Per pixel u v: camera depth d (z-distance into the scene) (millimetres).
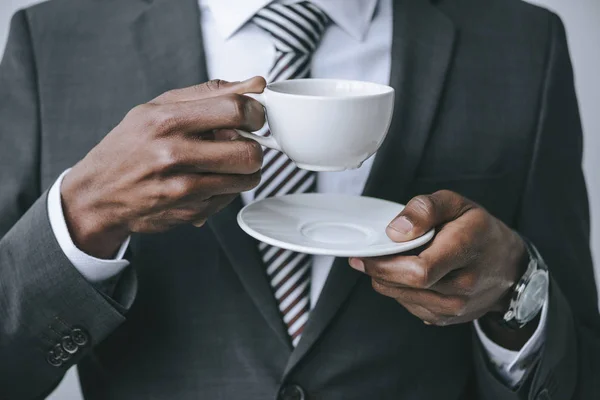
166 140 795
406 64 1048
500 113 1081
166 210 836
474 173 1070
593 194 1619
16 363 966
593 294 1148
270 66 1054
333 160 827
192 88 828
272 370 1003
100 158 834
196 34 1027
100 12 1077
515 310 960
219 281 1009
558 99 1108
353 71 1073
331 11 1053
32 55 1064
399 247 804
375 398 1028
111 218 873
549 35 1124
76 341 945
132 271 933
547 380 1020
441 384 1062
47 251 903
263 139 825
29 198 1044
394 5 1082
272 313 986
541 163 1096
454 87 1071
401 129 1034
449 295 886
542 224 1105
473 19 1112
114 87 1039
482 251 874
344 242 833
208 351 1011
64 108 1045
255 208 893
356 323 1017
